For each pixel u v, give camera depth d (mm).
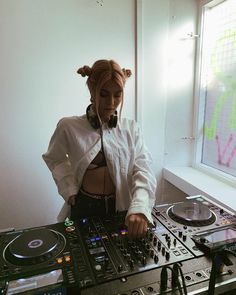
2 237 800
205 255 724
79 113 1852
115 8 1786
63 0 1672
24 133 1774
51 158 1198
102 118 1114
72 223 879
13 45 1636
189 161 2236
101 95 1009
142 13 1829
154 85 1989
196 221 891
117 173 1127
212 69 1977
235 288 630
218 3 1857
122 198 1154
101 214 1009
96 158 1122
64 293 583
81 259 690
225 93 1854
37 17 1645
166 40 1941
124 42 1854
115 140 1144
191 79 2076
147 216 868
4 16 1588
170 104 2072
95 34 1779
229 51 1784
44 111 1782
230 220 915
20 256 683
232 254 690
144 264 676
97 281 618
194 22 1979
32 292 570
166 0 1877
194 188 1747
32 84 1722
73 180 1153
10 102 1704
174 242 777
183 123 2143
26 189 1854
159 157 2148
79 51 1768
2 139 1740
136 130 1221
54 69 1742
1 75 1652
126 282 618
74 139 1125
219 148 1958
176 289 603
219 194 1602
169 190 2225
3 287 589
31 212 1896
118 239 792
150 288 603
